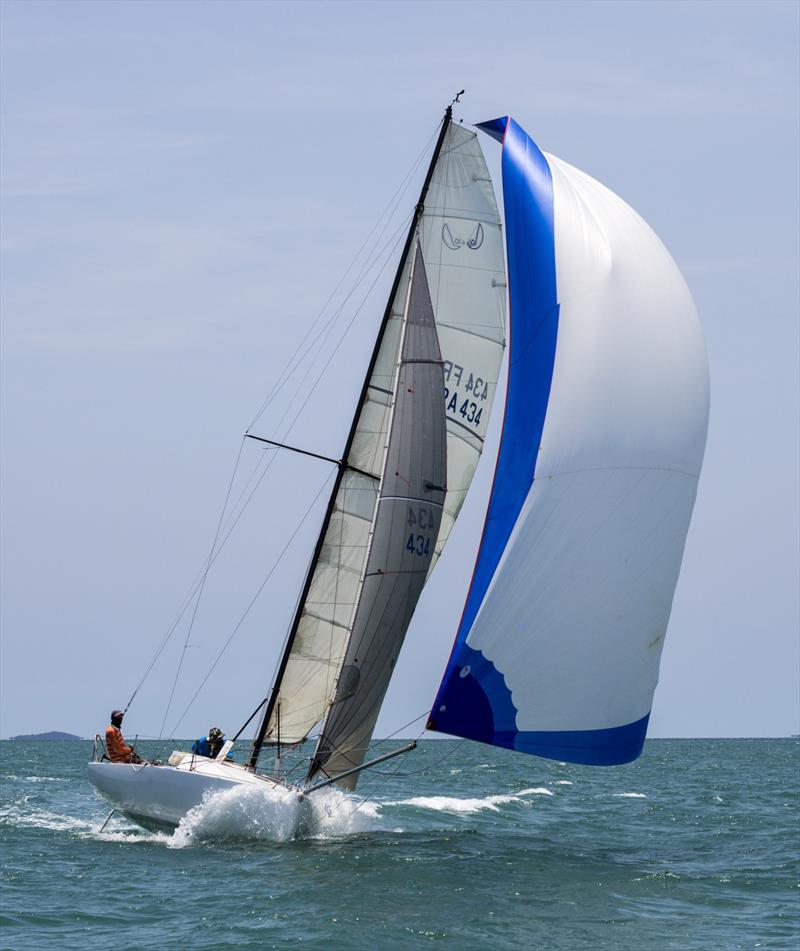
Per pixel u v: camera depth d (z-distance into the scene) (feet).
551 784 618.03
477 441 303.48
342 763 280.92
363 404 301.02
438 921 210.38
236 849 274.77
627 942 200.85
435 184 300.81
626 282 265.75
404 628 279.28
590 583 257.34
